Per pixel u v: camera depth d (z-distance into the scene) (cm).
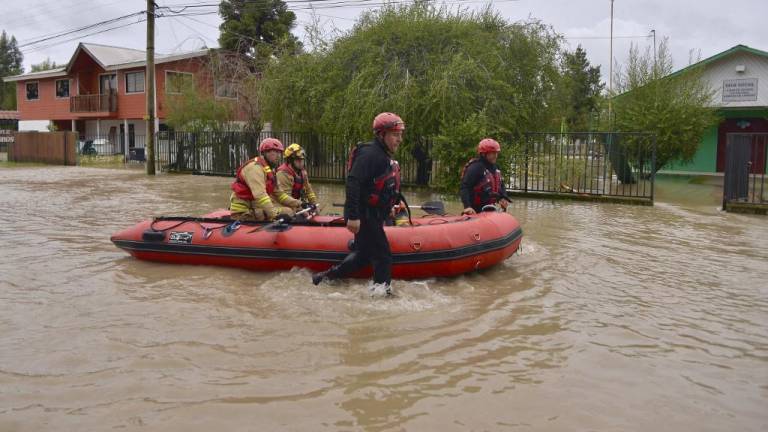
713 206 1321
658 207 1297
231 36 3309
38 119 3809
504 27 1614
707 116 1831
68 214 1065
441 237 596
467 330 455
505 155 1362
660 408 335
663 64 1839
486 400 341
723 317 498
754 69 2083
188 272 624
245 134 2017
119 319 471
